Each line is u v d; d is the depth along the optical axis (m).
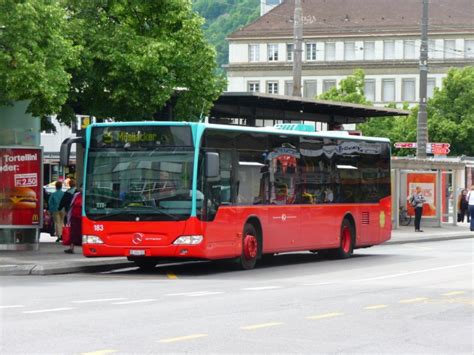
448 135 93.19
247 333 13.48
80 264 25.59
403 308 16.92
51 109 28.98
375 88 129.75
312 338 13.19
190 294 19.09
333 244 30.33
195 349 11.98
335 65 130.25
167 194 23.89
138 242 23.94
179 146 23.98
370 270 26.42
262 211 26.50
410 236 44.28
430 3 130.00
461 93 93.69
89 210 24.42
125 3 32.91
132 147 24.27
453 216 54.50
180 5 33.38
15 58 27.25
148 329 13.70
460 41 127.56
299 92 36.31
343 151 30.97
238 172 25.44
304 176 28.62
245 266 26.09
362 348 12.45
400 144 62.19
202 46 33.72
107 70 32.88
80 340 12.55
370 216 32.59
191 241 23.69
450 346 12.78
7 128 29.94
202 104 34.12
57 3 29.14
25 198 29.61
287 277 24.06
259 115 38.44
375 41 129.75
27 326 13.84
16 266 24.50
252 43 132.12
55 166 67.62
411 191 52.50
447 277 23.91
